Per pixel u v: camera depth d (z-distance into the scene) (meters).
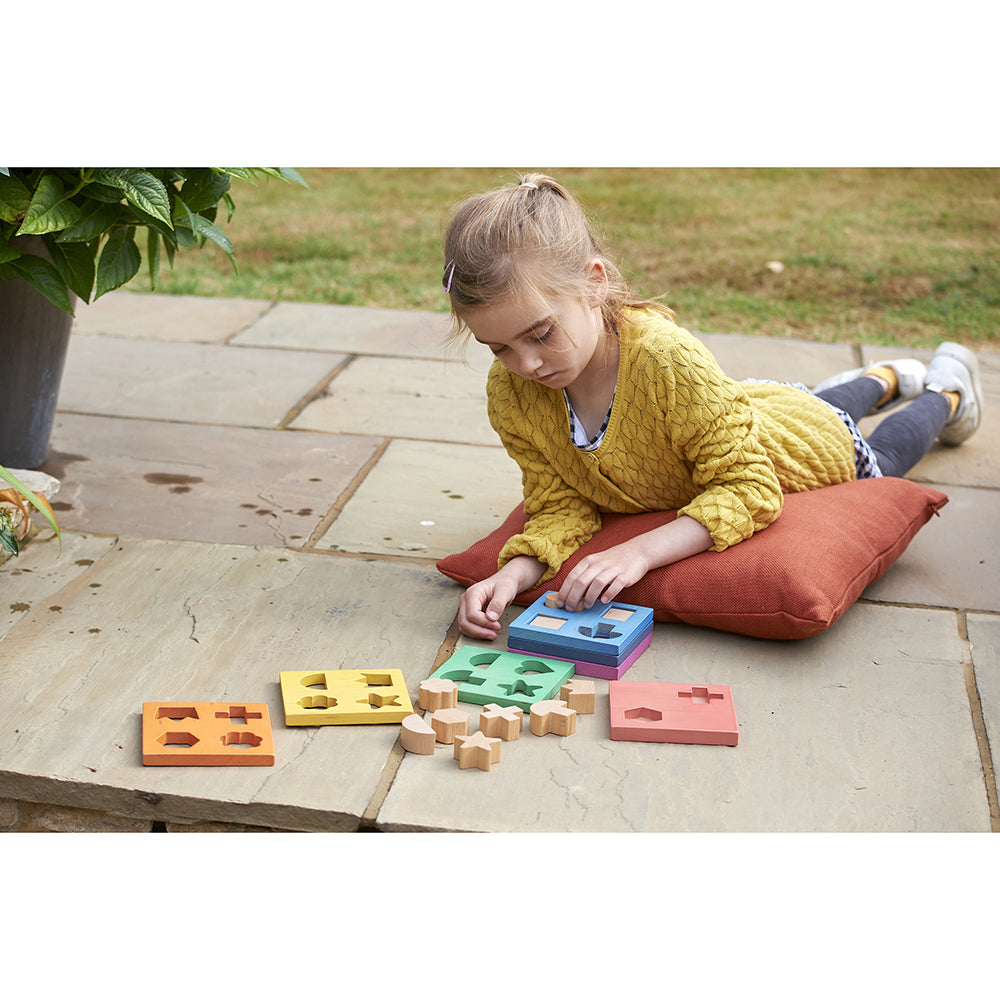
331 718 2.09
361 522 2.96
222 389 3.95
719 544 2.39
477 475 3.30
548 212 2.20
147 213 2.82
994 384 4.16
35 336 3.09
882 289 5.28
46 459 3.31
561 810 1.88
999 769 2.00
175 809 1.91
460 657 2.29
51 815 1.97
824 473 2.69
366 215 6.58
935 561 2.78
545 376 2.25
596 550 2.53
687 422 2.36
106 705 2.13
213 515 2.98
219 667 2.27
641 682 2.21
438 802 1.89
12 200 2.69
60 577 2.62
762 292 5.25
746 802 1.91
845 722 2.12
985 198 6.69
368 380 4.09
